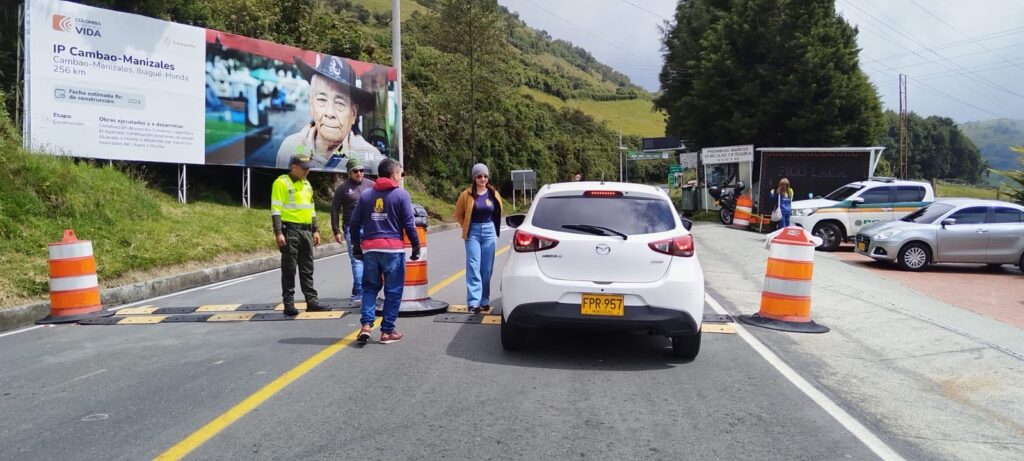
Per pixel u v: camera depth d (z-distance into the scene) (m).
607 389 5.67
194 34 17.84
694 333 6.35
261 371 6.07
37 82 14.84
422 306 8.83
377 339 7.36
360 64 23.34
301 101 20.97
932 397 5.68
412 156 35.84
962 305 10.19
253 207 20.39
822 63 27.84
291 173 8.70
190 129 17.75
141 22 16.67
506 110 52.44
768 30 28.70
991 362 6.52
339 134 22.42
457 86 36.38
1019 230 14.10
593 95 119.25
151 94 16.89
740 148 26.86
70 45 15.36
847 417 5.08
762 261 14.08
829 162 24.22
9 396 5.41
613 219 6.43
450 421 4.84
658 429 4.75
